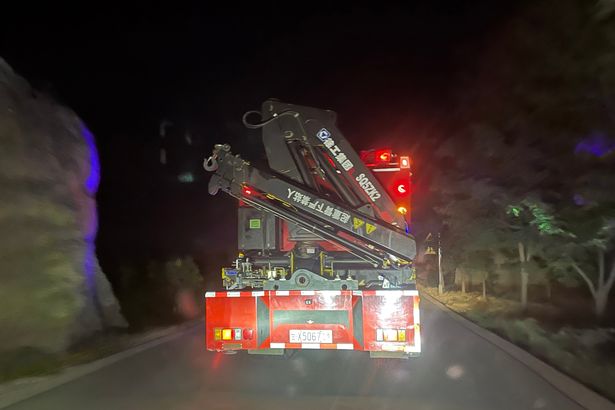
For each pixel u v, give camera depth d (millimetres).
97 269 13320
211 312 8789
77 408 7020
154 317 16984
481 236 17844
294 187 9000
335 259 9711
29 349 9523
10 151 9500
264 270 9508
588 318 16094
